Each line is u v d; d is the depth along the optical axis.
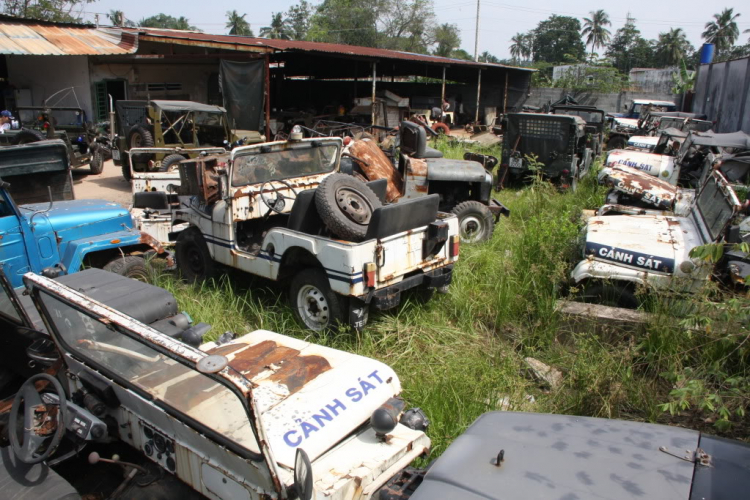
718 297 5.04
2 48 15.20
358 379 3.29
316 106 27.00
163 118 12.30
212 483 2.73
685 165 10.88
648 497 2.03
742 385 4.27
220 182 6.24
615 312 5.24
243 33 61.09
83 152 14.53
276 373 3.33
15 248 5.66
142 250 6.66
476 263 7.34
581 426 2.58
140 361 2.79
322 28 49.28
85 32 17.77
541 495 2.04
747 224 5.67
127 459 3.31
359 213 5.71
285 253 5.70
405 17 53.09
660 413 4.09
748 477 2.16
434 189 8.95
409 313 5.92
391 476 2.83
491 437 2.50
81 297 2.90
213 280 6.55
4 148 6.56
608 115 25.67
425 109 26.23
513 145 12.53
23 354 3.66
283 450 2.76
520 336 5.55
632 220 6.34
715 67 25.38
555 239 6.79
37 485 2.77
